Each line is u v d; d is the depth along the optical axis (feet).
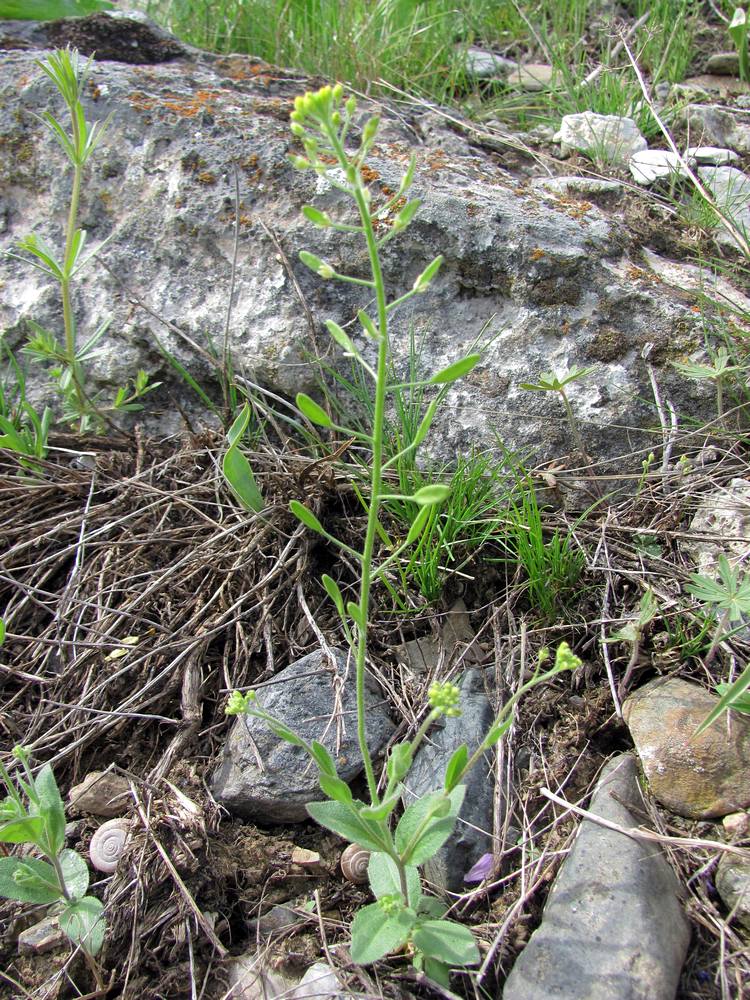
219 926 0.57
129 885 0.57
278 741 0.63
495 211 0.83
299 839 0.62
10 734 0.66
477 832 0.59
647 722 0.63
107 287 0.89
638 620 0.68
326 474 0.77
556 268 0.82
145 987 0.54
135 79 0.95
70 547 0.74
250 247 0.86
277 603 0.73
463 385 0.82
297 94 1.04
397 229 0.43
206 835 0.59
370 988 0.53
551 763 0.63
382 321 0.44
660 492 0.77
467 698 0.66
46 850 0.53
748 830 0.57
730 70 1.22
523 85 1.20
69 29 1.05
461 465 0.75
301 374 0.84
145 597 0.71
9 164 0.93
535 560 0.71
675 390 0.81
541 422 0.80
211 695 0.69
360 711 0.51
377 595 0.74
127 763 0.66
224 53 1.20
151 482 0.81
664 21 1.20
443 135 1.03
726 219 0.89
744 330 0.81
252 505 0.57
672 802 0.59
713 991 0.52
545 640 0.70
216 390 0.88
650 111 1.09
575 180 0.97
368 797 0.64
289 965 0.56
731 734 0.60
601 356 0.81
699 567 0.71
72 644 0.68
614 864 0.55
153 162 0.90
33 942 0.56
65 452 0.84
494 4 1.33
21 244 0.76
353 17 1.21
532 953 0.52
